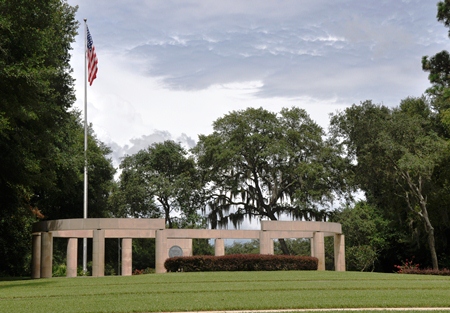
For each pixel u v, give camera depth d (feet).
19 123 96.17
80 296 65.21
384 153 153.07
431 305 53.21
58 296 65.62
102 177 187.32
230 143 197.67
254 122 202.39
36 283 88.43
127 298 61.57
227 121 204.44
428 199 159.12
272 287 72.95
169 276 96.43
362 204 192.75
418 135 155.33
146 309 51.96
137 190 212.23
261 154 192.34
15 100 84.53
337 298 58.65
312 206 196.03
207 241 230.68
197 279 88.69
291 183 199.52
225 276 94.48
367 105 160.45
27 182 101.04
